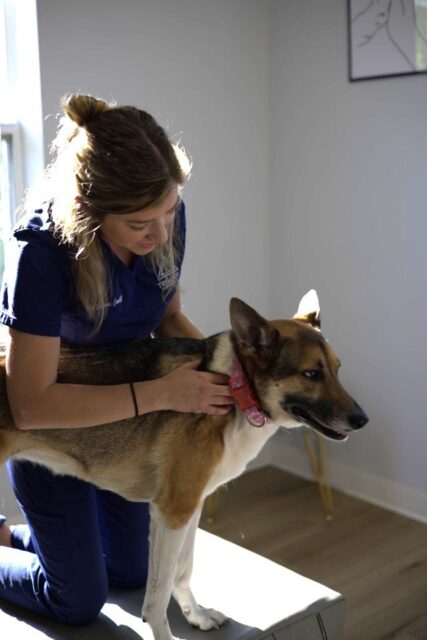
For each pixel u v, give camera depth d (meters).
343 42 3.42
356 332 3.58
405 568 2.96
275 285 3.97
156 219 1.65
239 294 3.87
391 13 3.19
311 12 3.54
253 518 3.43
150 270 1.93
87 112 1.66
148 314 1.98
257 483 3.82
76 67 3.09
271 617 2.11
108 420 1.74
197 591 2.24
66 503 1.99
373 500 3.58
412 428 3.39
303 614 2.13
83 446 1.89
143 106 3.34
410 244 3.29
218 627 2.06
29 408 1.70
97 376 1.87
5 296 1.71
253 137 3.78
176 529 1.87
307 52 3.59
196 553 2.49
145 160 1.58
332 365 1.87
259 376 1.83
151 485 1.92
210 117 3.59
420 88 3.14
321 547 3.14
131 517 2.20
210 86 3.56
